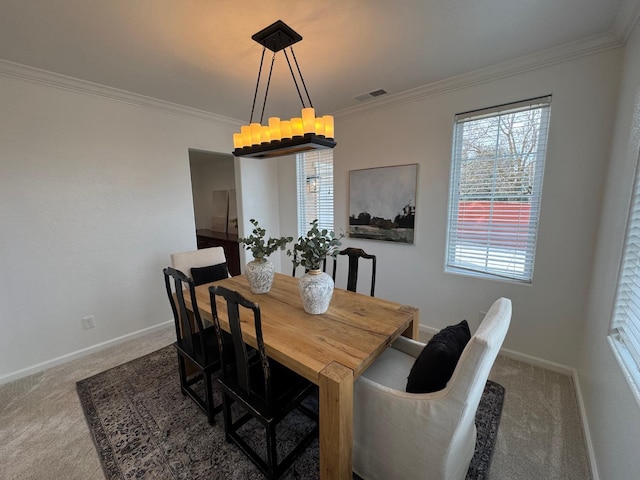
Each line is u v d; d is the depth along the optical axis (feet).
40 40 5.72
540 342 7.54
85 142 8.08
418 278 9.60
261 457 5.08
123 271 9.12
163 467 4.86
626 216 4.56
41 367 7.70
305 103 9.62
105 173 8.52
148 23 5.24
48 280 7.75
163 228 9.95
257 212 13.44
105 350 8.73
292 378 5.11
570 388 6.70
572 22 5.40
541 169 7.14
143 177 9.34
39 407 6.31
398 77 7.74
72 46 5.97
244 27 5.42
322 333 4.98
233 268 15.05
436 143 8.64
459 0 4.76
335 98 9.25
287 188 13.84
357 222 10.82
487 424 5.68
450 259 9.01
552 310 7.27
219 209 17.92
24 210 7.27
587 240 6.61
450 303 9.01
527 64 6.81
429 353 3.96
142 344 9.09
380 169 9.92
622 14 5.08
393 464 4.22
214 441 5.37
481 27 5.54
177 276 5.59
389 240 10.04
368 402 4.32
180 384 6.83
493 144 7.79
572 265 6.86
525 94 7.04
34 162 7.31
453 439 3.64
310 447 5.26
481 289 8.36
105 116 8.40
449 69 7.30
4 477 4.75
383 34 5.73
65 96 7.66
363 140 10.29
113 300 8.97
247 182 12.92
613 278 4.93
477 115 7.84
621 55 5.79
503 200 7.81
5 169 6.93
